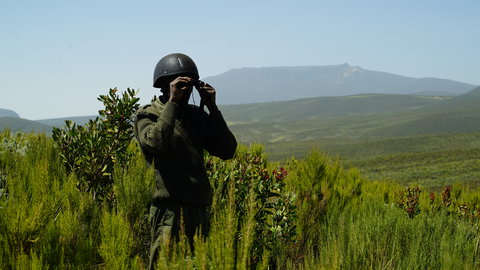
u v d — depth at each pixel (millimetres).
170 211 3062
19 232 3156
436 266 3686
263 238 4188
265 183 4816
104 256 3152
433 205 7398
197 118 3252
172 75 3219
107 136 5191
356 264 3586
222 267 2377
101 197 4855
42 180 3754
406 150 192500
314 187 6707
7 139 7781
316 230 5105
